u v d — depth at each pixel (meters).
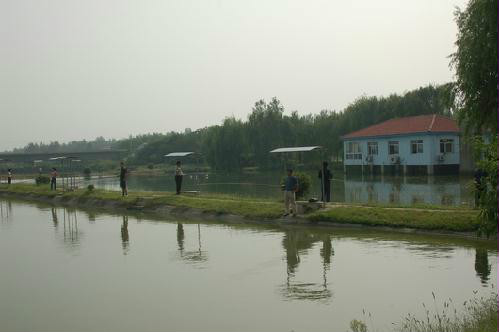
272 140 81.69
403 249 13.38
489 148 7.80
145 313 9.02
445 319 7.91
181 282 11.02
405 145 48.62
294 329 7.90
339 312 8.59
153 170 87.19
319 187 34.97
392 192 29.77
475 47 14.98
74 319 8.86
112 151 109.25
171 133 110.81
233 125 83.38
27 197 39.31
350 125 70.75
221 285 10.64
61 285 11.19
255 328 8.02
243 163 82.81
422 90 66.88
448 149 46.38
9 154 97.25
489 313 7.64
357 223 17.56
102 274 12.09
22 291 10.78
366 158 53.62
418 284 9.98
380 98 70.69
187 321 8.49
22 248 16.16
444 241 14.27
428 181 38.88
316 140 75.12
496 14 14.34
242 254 13.78
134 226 20.69
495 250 12.77
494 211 7.65
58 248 15.98
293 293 9.84
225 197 26.11
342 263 12.10
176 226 20.20
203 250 14.62
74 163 98.62
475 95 15.25
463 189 30.17
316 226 18.36
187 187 42.25
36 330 8.38
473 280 10.06
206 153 87.12
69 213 27.00
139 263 13.18
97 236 18.23
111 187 46.78
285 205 19.94
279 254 13.55
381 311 8.53
